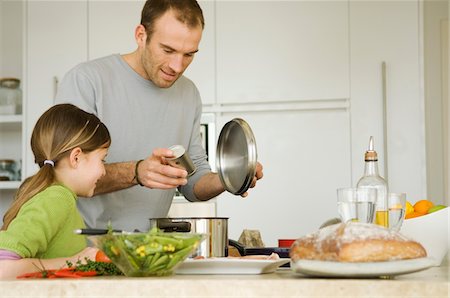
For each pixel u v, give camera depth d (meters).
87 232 1.28
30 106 4.30
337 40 4.07
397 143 4.00
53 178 1.86
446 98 4.36
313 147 4.07
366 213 1.57
